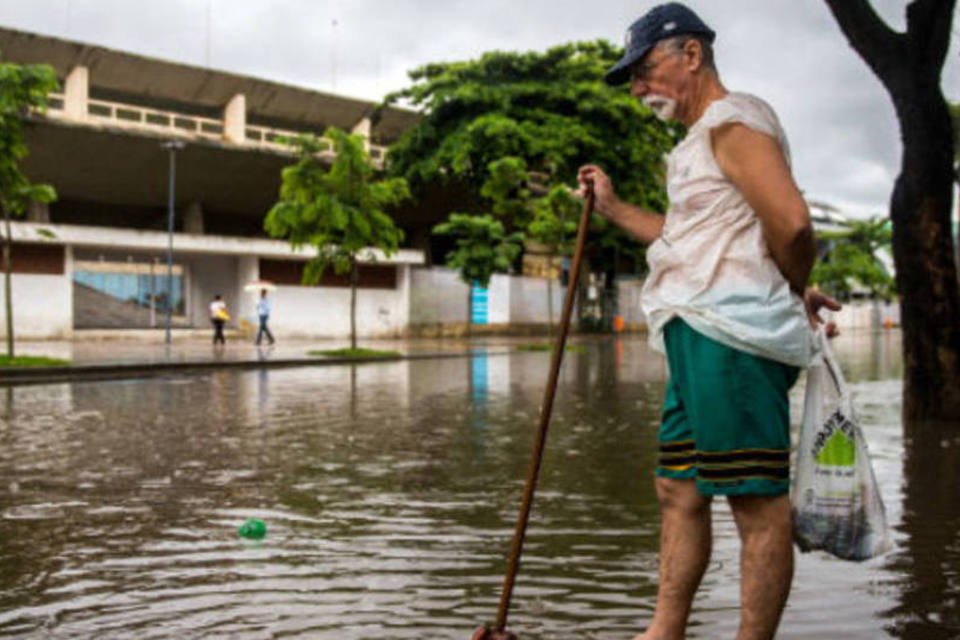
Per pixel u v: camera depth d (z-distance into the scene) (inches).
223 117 1581.0
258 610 133.7
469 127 1515.7
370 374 724.7
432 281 1622.8
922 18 326.0
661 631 103.3
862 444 101.5
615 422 389.4
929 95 336.5
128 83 1457.9
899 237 353.7
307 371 762.8
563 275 1845.5
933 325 353.1
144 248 1291.8
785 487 95.5
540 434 105.2
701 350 95.9
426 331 1612.9
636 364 860.6
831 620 127.3
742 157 93.2
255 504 213.6
